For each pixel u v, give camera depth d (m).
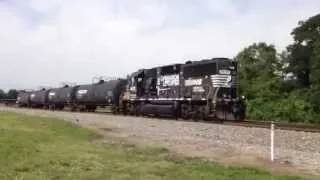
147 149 20.83
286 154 19.20
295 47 69.62
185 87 43.53
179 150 20.67
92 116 50.44
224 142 23.47
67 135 26.89
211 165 16.06
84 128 33.06
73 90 74.06
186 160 17.58
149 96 50.22
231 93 39.88
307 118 56.81
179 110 44.62
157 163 16.30
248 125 33.69
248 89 67.75
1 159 15.72
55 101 80.88
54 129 31.03
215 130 29.41
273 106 60.16
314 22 67.81
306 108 58.25
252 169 15.35
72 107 73.62
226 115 39.28
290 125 35.06
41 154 17.23
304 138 24.62
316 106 58.44
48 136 24.52
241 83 68.19
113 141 24.95
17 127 30.25
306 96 61.28
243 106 40.03
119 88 58.44
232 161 17.44
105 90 61.78
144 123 36.94
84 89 70.06
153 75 49.81
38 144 20.44
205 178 13.65
